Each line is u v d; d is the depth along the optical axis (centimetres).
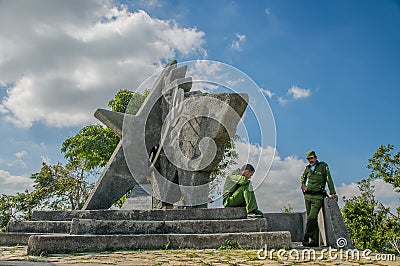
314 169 711
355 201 2189
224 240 588
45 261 437
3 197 2098
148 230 627
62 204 2220
